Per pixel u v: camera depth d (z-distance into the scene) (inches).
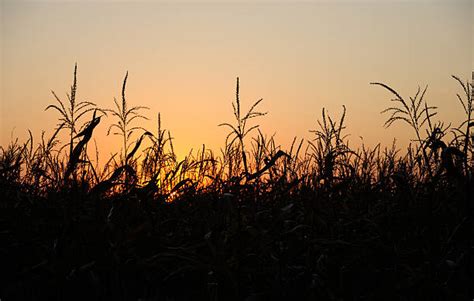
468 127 154.6
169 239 180.7
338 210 192.4
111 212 163.2
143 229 170.6
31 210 183.5
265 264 164.6
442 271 153.9
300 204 190.1
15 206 184.1
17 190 194.1
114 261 161.2
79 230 159.9
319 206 183.3
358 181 210.5
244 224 164.6
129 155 168.2
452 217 164.9
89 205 180.7
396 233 173.0
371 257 169.8
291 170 212.1
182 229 195.2
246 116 171.2
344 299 160.1
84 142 156.9
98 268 160.7
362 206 193.9
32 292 160.4
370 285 166.6
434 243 155.6
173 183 218.1
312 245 166.4
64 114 165.9
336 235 179.2
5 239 178.2
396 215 176.6
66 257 157.9
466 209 151.6
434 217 159.2
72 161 156.9
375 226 166.6
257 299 154.0
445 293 149.9
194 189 205.8
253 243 159.6
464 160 152.6
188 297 166.4
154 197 198.8
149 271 176.9
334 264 169.8
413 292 155.3
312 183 197.2
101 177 194.5
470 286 147.5
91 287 158.2
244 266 162.1
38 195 192.4
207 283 162.4
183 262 172.1
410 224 169.9
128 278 168.7
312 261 164.2
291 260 165.2
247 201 183.0
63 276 155.7
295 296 155.2
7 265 173.8
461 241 153.5
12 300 155.9
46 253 162.1
